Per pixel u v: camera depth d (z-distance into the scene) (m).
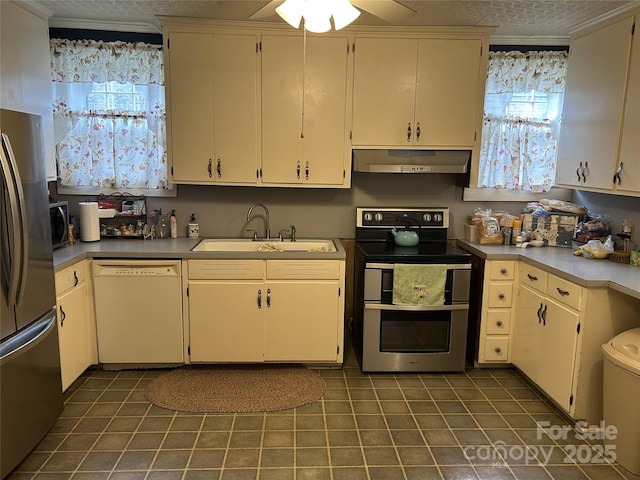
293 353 3.11
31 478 2.07
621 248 3.05
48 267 2.36
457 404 2.76
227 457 2.23
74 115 3.26
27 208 2.14
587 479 2.12
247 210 3.58
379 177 3.59
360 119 3.19
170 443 2.34
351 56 3.12
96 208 3.21
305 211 3.60
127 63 3.24
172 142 3.18
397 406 2.73
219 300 3.01
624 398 2.17
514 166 3.48
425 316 3.08
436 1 2.60
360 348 3.24
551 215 3.32
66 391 2.83
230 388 2.90
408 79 3.15
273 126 3.18
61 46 3.17
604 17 2.79
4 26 2.44
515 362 3.12
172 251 2.97
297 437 2.41
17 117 2.07
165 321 3.02
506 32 3.23
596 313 2.38
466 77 3.16
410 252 3.11
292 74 3.13
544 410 2.71
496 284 3.08
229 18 3.00
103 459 2.21
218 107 3.15
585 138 3.00
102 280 2.95
